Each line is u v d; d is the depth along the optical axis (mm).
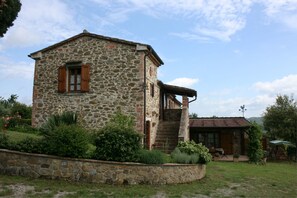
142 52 14172
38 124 15383
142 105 13852
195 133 21328
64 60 15352
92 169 8781
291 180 11836
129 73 14211
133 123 13438
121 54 14430
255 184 10359
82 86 14641
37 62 15938
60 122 10305
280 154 23047
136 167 8992
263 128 24984
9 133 12500
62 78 15125
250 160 17453
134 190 8141
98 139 9266
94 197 7184
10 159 9141
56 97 15266
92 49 14898
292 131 23266
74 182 8609
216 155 18250
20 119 16781
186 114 17047
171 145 15695
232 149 20672
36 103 15609
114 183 8766
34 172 8930
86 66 14758
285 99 24609
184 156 10320
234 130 20109
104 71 14570
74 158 8859
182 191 8453
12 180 8273
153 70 15953
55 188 7797
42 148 9180
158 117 17406
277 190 9695
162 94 18672
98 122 14305
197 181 10086
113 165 8867
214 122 20484
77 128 9531
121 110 14086
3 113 17406
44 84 15617
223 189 9156
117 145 9102
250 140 17656
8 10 12133
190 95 19359
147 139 14773
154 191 8211
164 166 9344
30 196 6922
